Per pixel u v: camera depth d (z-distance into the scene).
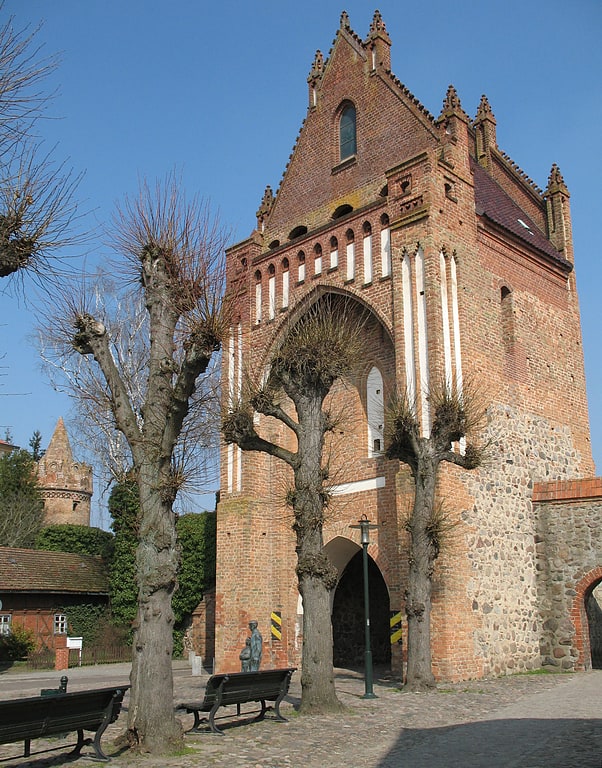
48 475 55.06
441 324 23.30
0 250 13.10
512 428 25.48
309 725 13.96
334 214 29.22
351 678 23.66
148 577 12.42
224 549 27.67
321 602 16.11
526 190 32.62
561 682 20.61
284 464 28.08
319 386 17.80
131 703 11.98
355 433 26.12
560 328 29.28
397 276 24.28
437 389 21.78
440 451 20.12
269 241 31.33
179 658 35.47
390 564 23.97
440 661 20.73
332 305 27.14
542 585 25.00
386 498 24.61
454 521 21.91
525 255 28.25
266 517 27.77
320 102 31.14
